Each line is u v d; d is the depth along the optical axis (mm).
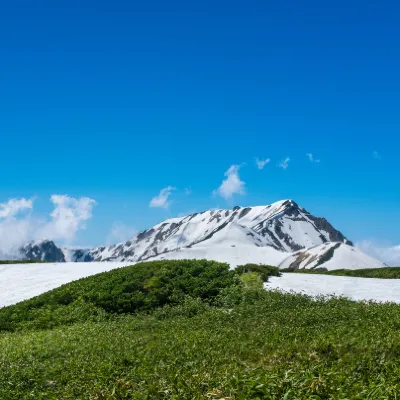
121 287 35188
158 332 24172
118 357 18234
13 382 16688
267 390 12469
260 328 22656
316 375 13555
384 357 14891
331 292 37344
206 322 25734
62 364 18375
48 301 34656
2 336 27547
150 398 14008
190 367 16109
